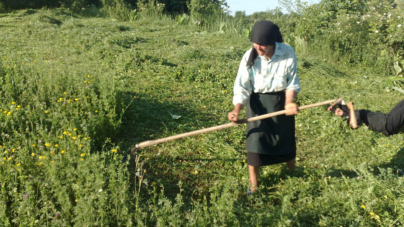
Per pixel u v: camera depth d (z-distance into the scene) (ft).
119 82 21.63
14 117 13.89
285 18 46.78
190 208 10.79
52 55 28.04
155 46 34.12
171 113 18.37
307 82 27.02
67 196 9.25
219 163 13.80
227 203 9.71
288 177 11.98
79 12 58.80
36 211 9.56
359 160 14.56
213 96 22.02
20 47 30.04
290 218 9.60
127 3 63.31
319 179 12.33
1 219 9.21
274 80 10.64
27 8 55.31
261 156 11.05
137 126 16.40
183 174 12.80
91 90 16.92
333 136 16.69
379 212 10.24
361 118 13.52
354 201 10.45
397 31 30.07
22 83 16.60
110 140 13.67
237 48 34.78
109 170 10.59
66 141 12.45
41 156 10.79
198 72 25.62
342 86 26.81
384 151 15.11
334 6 38.22
